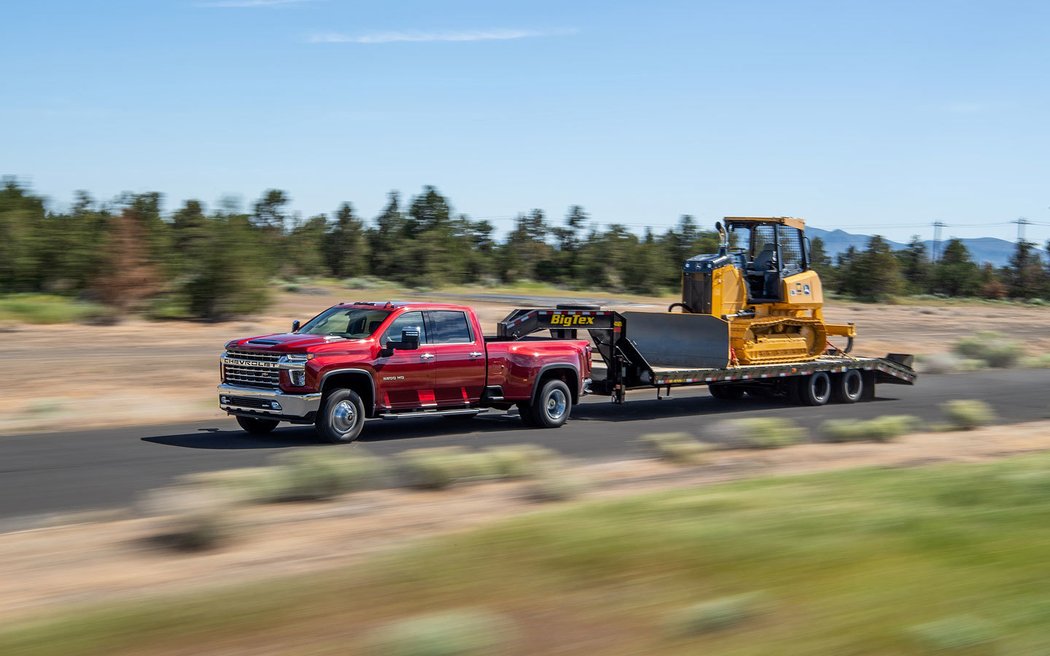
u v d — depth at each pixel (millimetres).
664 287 84375
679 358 19438
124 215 33031
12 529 8109
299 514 8781
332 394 13203
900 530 7367
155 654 4719
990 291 115125
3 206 35906
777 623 5172
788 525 7484
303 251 71938
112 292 32062
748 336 19734
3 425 13812
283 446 12867
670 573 6145
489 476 10664
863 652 4727
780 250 20578
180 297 33844
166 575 6641
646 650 4801
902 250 119688
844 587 5816
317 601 5609
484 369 14844
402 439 13945
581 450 13266
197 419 15617
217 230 33969
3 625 5379
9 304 31047
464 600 5633
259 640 4934
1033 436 15531
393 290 64750
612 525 7496
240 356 13570
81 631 5062
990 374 27797
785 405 20156
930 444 14398
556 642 4930
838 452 13461
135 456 11789
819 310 21453
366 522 8469
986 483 9758
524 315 17656
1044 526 7582
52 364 20844
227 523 7531
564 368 15875
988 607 5426
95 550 7367
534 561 6418
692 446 12602
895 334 43219
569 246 88438
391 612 5414
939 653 4707
